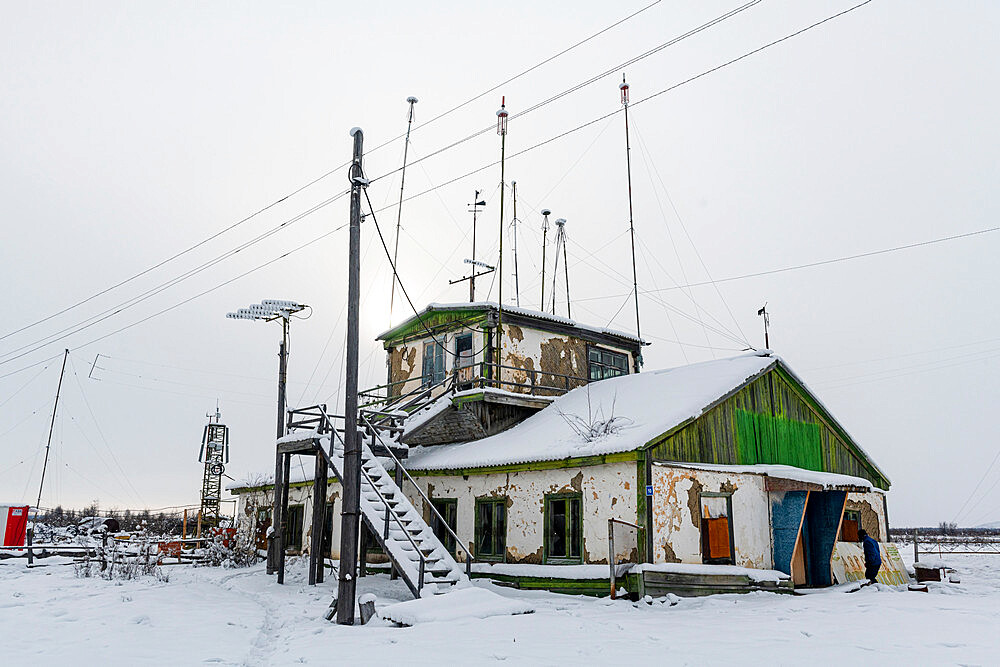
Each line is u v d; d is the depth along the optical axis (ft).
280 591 59.00
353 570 41.24
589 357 86.63
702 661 28.68
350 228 45.03
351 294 44.16
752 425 62.85
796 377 67.72
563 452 56.39
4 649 32.09
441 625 38.29
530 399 73.87
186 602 49.55
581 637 34.42
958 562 100.83
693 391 61.00
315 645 33.19
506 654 30.35
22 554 90.84
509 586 57.52
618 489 53.06
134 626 38.65
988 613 40.93
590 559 53.78
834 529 61.21
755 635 34.73
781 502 58.08
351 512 41.83
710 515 55.11
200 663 29.32
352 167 45.70
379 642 33.71
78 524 162.91
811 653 30.12
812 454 68.69
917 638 33.19
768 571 54.95
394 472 71.26
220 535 101.60
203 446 148.77
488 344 77.51
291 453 67.97
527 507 59.16
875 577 61.46
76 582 63.00
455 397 71.82
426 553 52.65
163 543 100.27
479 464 62.64
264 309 83.25
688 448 56.03
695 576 50.70
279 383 82.38
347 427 42.83
